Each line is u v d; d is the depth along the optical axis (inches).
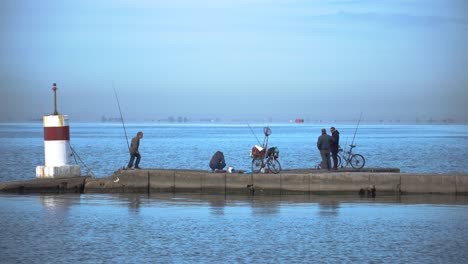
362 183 2076.8
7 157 4950.8
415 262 1192.2
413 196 2058.3
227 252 1259.2
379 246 1317.7
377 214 1701.5
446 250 1284.4
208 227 1509.6
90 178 2162.9
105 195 2084.2
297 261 1194.0
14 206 1834.4
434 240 1378.0
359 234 1433.3
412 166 4210.1
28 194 2103.8
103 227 1504.7
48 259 1200.8
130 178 2142.0
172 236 1403.8
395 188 2071.9
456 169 3944.4
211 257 1221.1
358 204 1884.8
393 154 5748.0
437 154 5738.2
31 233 1430.9
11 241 1347.2
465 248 1302.9
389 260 1205.7
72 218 1627.7
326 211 1753.2
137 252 1256.8
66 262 1179.9
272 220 1605.6
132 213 1710.1
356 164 2524.6
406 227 1517.0
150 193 2132.1
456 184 2057.1
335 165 2454.5
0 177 3174.2
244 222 1576.0
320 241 1360.7
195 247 1299.2
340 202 1927.9
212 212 1731.1
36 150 6146.7
